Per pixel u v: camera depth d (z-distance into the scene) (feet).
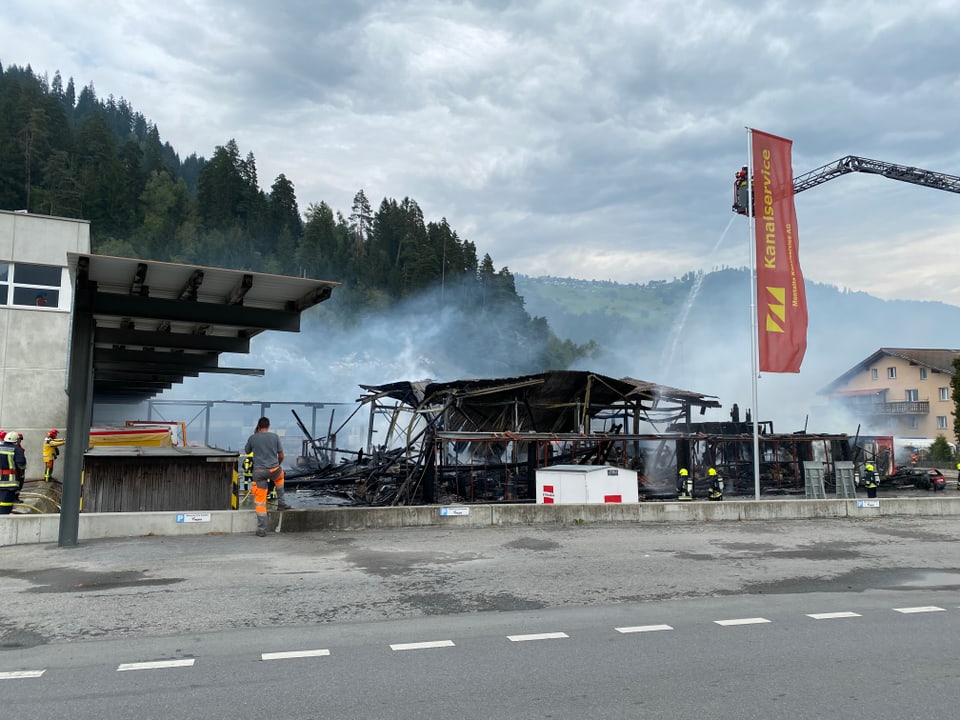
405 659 18.81
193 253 435.94
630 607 24.81
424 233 557.33
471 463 84.48
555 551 36.01
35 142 451.53
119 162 486.38
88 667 18.13
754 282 60.29
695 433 105.81
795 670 17.98
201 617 23.13
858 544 39.42
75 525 35.81
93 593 26.32
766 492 103.09
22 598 25.54
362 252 566.36
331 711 15.21
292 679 17.24
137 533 38.78
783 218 61.41
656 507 48.39
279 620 22.88
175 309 38.86
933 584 28.99
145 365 58.49
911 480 115.24
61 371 70.33
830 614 23.81
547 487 59.67
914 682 17.13
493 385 90.12
